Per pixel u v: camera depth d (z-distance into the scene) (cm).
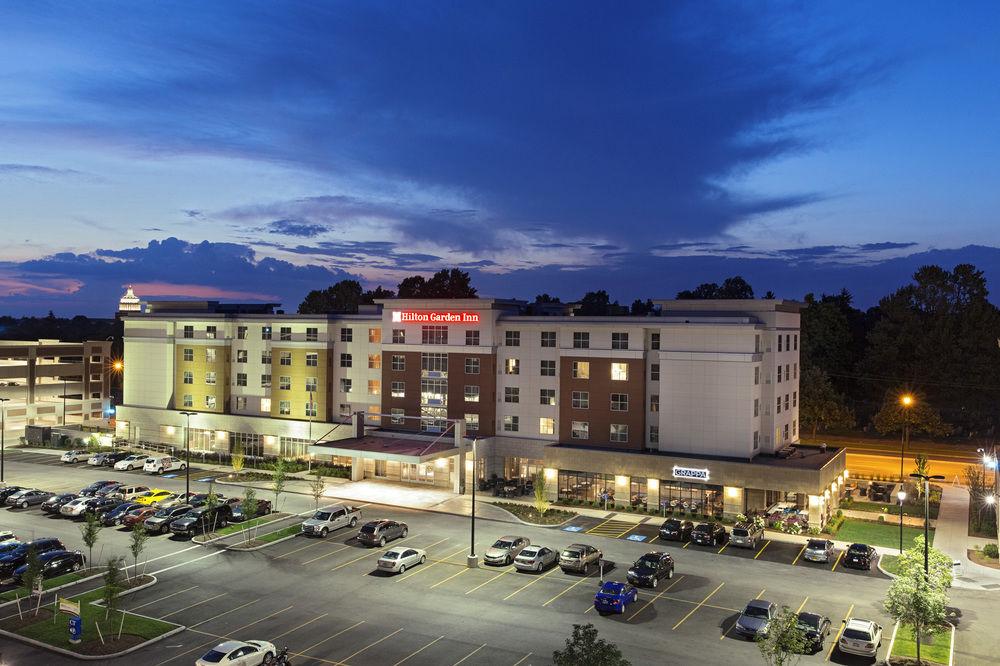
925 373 12512
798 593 4850
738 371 7031
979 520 6806
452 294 16700
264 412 9862
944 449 10888
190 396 10262
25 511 7000
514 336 8256
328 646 3978
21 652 3947
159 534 6175
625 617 4409
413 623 4300
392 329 8906
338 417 9450
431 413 8669
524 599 4709
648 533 6341
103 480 8312
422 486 8106
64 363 13925
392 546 5881
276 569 5297
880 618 4431
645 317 7556
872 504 7575
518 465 8206
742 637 4106
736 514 6812
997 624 4391
